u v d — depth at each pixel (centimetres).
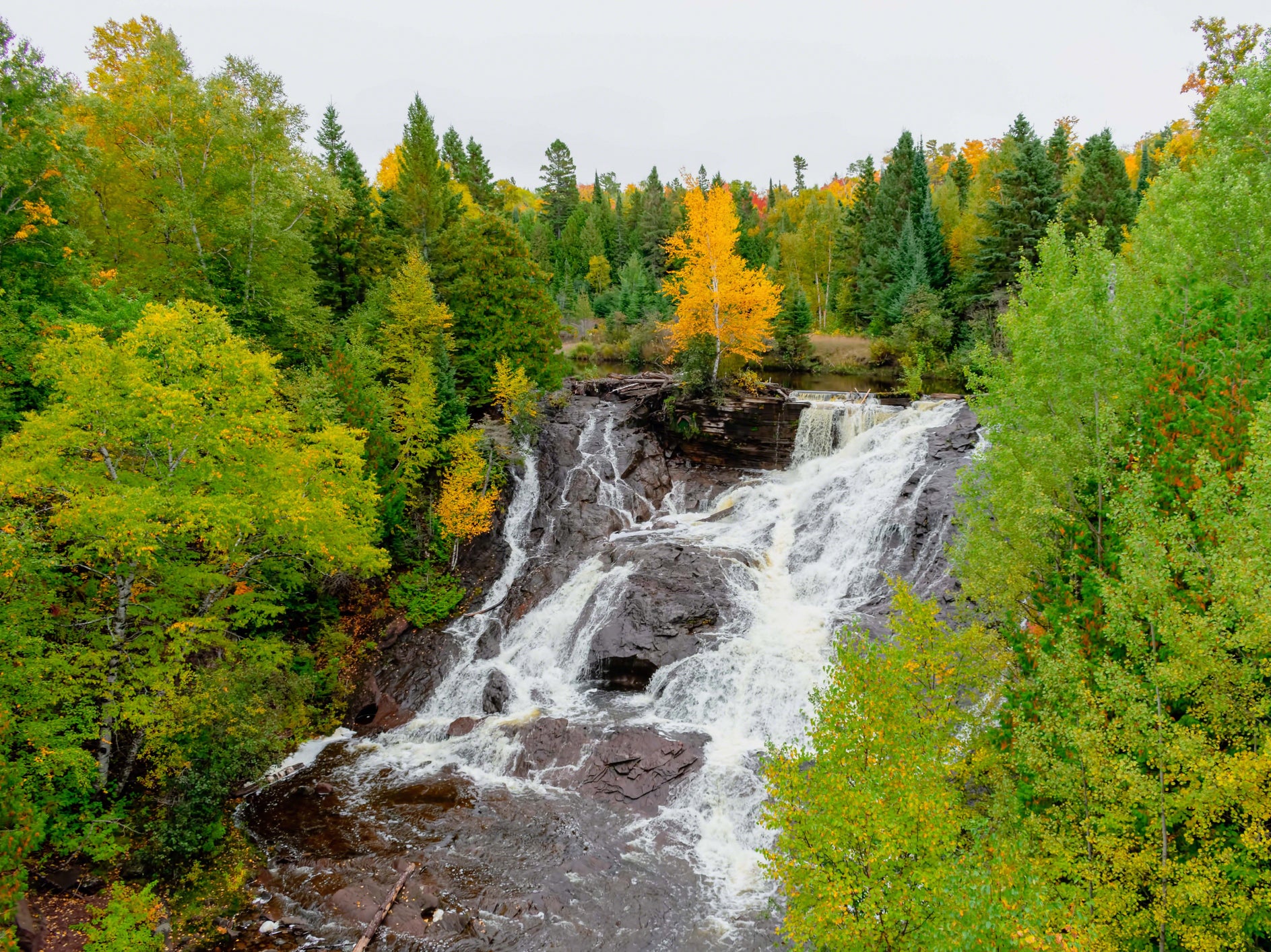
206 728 1864
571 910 1605
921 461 3091
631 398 4316
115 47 3572
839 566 2888
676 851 1817
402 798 2064
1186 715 1060
